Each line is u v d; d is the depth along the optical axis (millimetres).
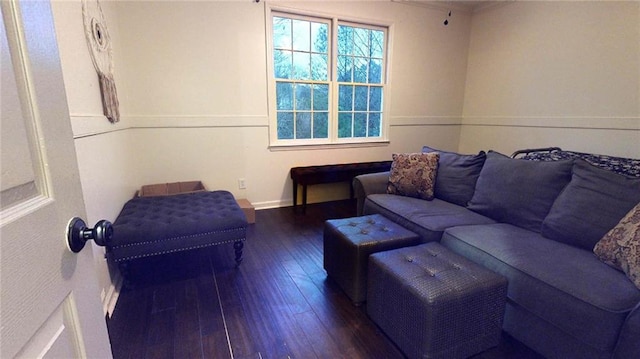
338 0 3498
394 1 3768
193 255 2408
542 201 1880
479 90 4262
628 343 1079
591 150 3100
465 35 4285
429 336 1286
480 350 1415
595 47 2990
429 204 2404
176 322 1644
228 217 2104
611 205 1543
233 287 1980
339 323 1658
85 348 604
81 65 1663
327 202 3941
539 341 1390
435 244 1761
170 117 3072
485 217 2152
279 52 3445
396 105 4109
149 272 2150
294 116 3648
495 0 3820
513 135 3854
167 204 2352
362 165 3805
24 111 461
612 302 1139
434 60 4188
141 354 1423
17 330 412
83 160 1555
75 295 580
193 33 3012
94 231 587
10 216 410
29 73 478
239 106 3305
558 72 3314
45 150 509
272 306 1791
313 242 2693
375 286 1600
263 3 3195
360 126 4047
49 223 501
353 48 3803
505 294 1421
